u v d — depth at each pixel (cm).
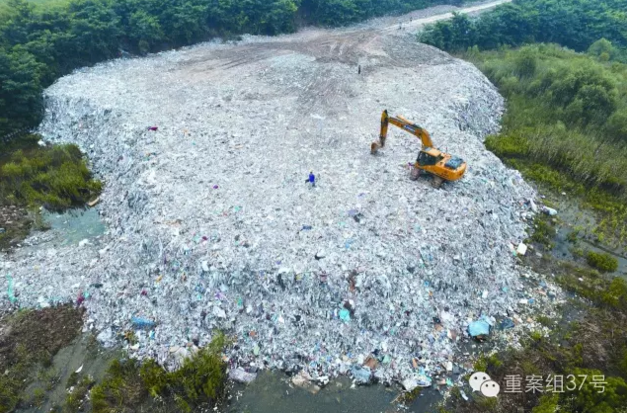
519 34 4312
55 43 2903
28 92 2494
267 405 1188
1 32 2772
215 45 3606
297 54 3325
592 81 2694
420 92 2675
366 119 2338
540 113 2706
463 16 4006
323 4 4238
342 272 1386
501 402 1188
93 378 1261
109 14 3195
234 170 1892
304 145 2084
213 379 1192
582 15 4491
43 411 1191
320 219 1597
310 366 1262
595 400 1130
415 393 1205
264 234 1530
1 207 1931
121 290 1481
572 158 2206
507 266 1609
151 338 1348
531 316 1446
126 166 2044
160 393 1198
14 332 1382
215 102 2505
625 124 2386
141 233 1612
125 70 3016
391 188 1759
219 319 1361
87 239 1752
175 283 1441
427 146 1750
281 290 1378
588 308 1477
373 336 1323
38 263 1622
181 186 1788
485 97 2802
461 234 1581
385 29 4216
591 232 1820
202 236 1523
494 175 1936
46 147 2412
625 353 1278
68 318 1433
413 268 1438
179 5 3544
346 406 1184
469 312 1430
